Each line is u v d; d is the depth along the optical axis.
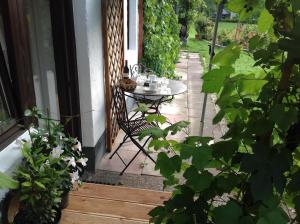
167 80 3.64
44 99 2.48
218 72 0.95
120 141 3.54
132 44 4.98
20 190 1.56
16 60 1.75
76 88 2.61
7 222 1.59
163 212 1.04
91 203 2.07
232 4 1.00
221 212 0.82
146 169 3.01
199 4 9.20
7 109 1.80
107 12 2.92
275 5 0.87
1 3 1.65
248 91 0.99
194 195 1.01
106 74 3.02
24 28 1.82
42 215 1.59
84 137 2.81
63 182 1.77
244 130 0.94
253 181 0.79
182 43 9.66
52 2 2.32
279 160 0.82
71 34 2.44
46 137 1.84
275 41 0.94
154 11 5.50
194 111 4.57
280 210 0.84
